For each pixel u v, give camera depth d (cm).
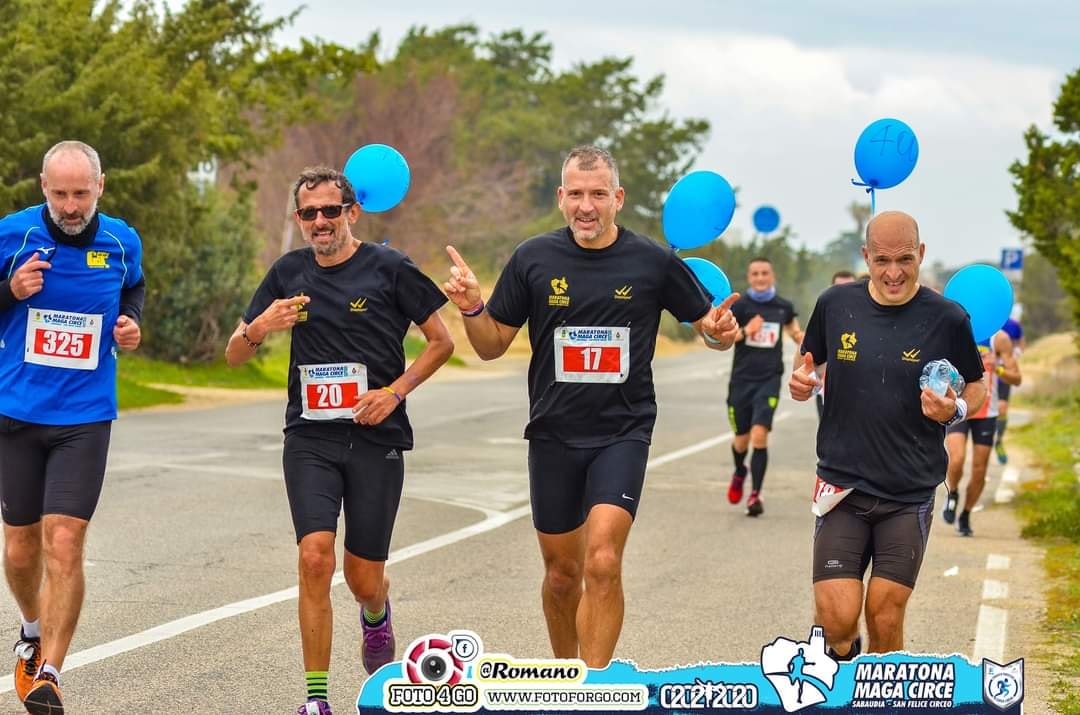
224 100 8269
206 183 8281
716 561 2438
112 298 1462
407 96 11975
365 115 11831
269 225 11306
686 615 1969
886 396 1331
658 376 10006
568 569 1438
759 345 3067
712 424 5578
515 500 3130
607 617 1319
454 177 12500
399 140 11875
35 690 1328
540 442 1413
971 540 2738
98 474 1441
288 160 11444
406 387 1425
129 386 5966
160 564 2222
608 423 1395
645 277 1396
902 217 1341
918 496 1338
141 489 3066
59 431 1430
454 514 2897
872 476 1335
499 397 6719
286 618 1862
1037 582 2269
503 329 1426
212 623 1825
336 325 1417
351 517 1433
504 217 13375
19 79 5341
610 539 1333
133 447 3959
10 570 1448
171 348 7969
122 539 2442
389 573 2242
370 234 11988
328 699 1491
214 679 1559
